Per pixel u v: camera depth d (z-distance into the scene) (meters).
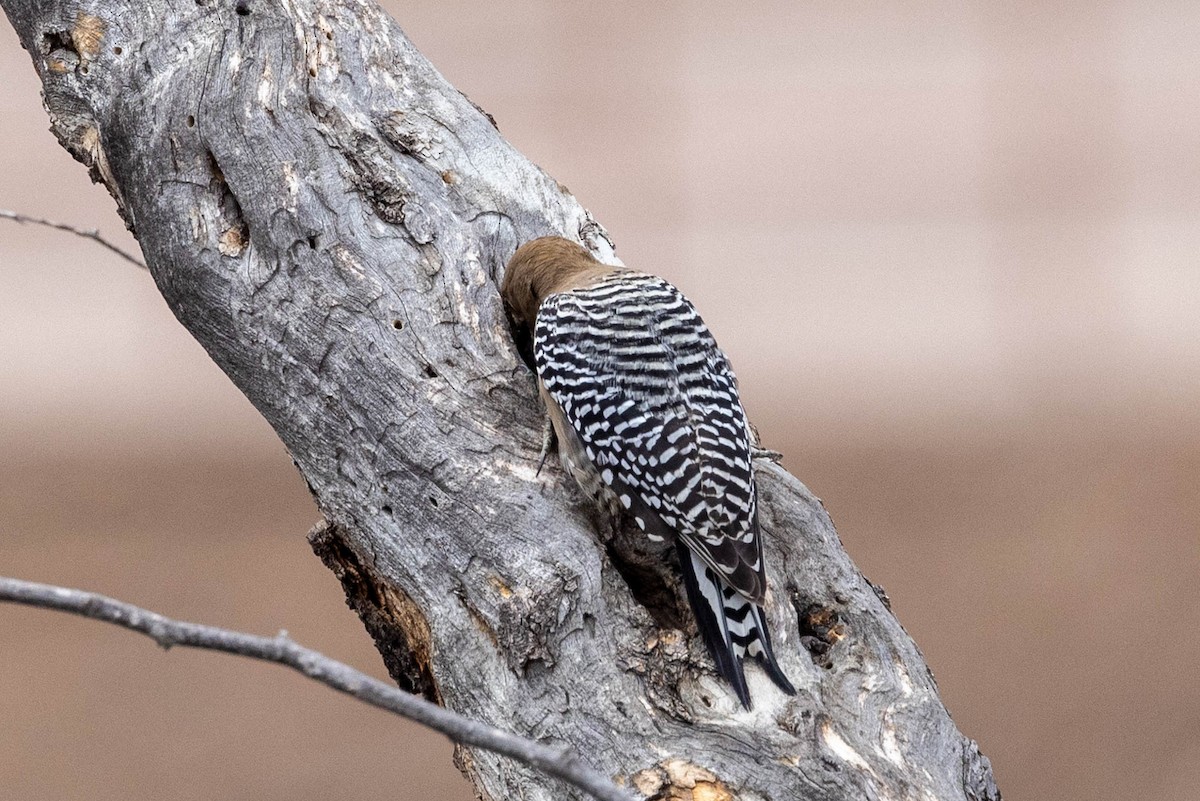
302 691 15.41
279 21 7.98
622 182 45.81
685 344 7.08
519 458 7.08
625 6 53.50
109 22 8.15
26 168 40.34
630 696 6.29
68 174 40.25
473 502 6.88
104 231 37.09
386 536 7.05
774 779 5.97
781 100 50.62
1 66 44.19
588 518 7.03
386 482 7.08
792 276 37.53
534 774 6.27
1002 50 52.78
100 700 14.98
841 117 49.47
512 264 7.78
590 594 6.52
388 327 7.30
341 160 7.70
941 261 38.62
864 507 19.36
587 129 48.59
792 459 21.92
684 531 6.62
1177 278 35.91
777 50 53.34
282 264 7.39
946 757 6.39
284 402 7.32
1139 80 50.00
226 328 7.40
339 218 7.52
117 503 20.62
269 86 7.78
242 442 24.58
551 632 6.43
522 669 6.41
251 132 7.61
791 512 7.30
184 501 20.72
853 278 37.12
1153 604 15.98
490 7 52.28
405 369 7.21
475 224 8.05
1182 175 44.41
